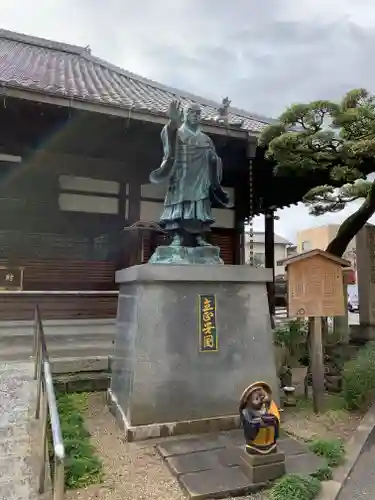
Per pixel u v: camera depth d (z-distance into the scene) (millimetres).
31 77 10445
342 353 8328
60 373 6602
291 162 8180
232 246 11492
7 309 8961
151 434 4625
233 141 9203
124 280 5648
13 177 9305
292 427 5195
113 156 9766
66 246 9859
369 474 4055
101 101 7758
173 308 5027
